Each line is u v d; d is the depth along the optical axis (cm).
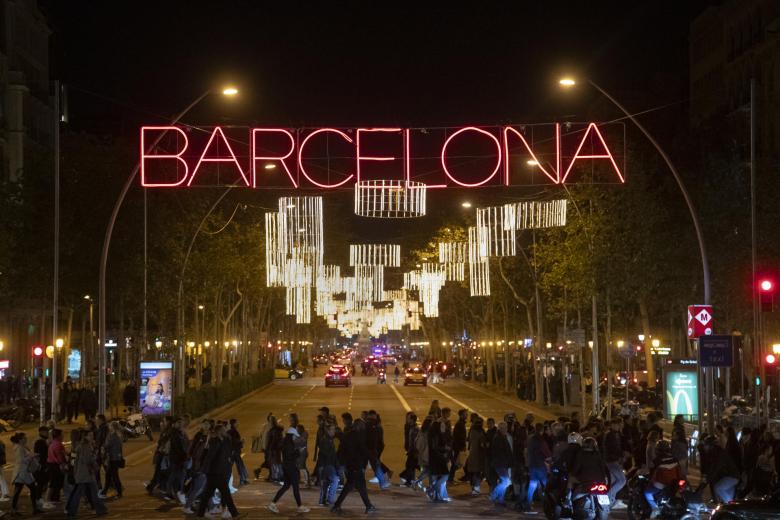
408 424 3078
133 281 5247
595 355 4819
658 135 7325
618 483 2347
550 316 6075
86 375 7188
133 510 2566
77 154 5341
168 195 5531
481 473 2836
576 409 6222
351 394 8281
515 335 8994
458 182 3294
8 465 3538
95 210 5234
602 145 3306
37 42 8069
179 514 2486
